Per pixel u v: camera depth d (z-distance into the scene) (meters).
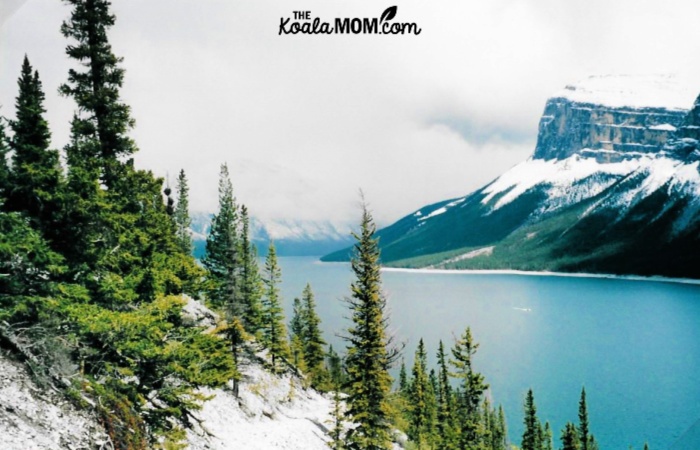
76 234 16.66
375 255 29.11
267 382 55.38
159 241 31.64
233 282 48.47
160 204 39.91
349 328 29.42
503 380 156.50
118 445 14.96
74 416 14.15
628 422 121.56
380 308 29.45
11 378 13.38
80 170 16.91
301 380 69.56
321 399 68.94
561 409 131.50
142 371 18.39
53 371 14.92
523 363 177.25
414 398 60.44
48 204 16.25
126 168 21.44
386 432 29.58
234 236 56.88
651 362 178.12
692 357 182.88
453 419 51.09
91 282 17.44
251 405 45.75
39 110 16.66
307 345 75.44
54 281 15.92
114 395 16.59
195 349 19.97
